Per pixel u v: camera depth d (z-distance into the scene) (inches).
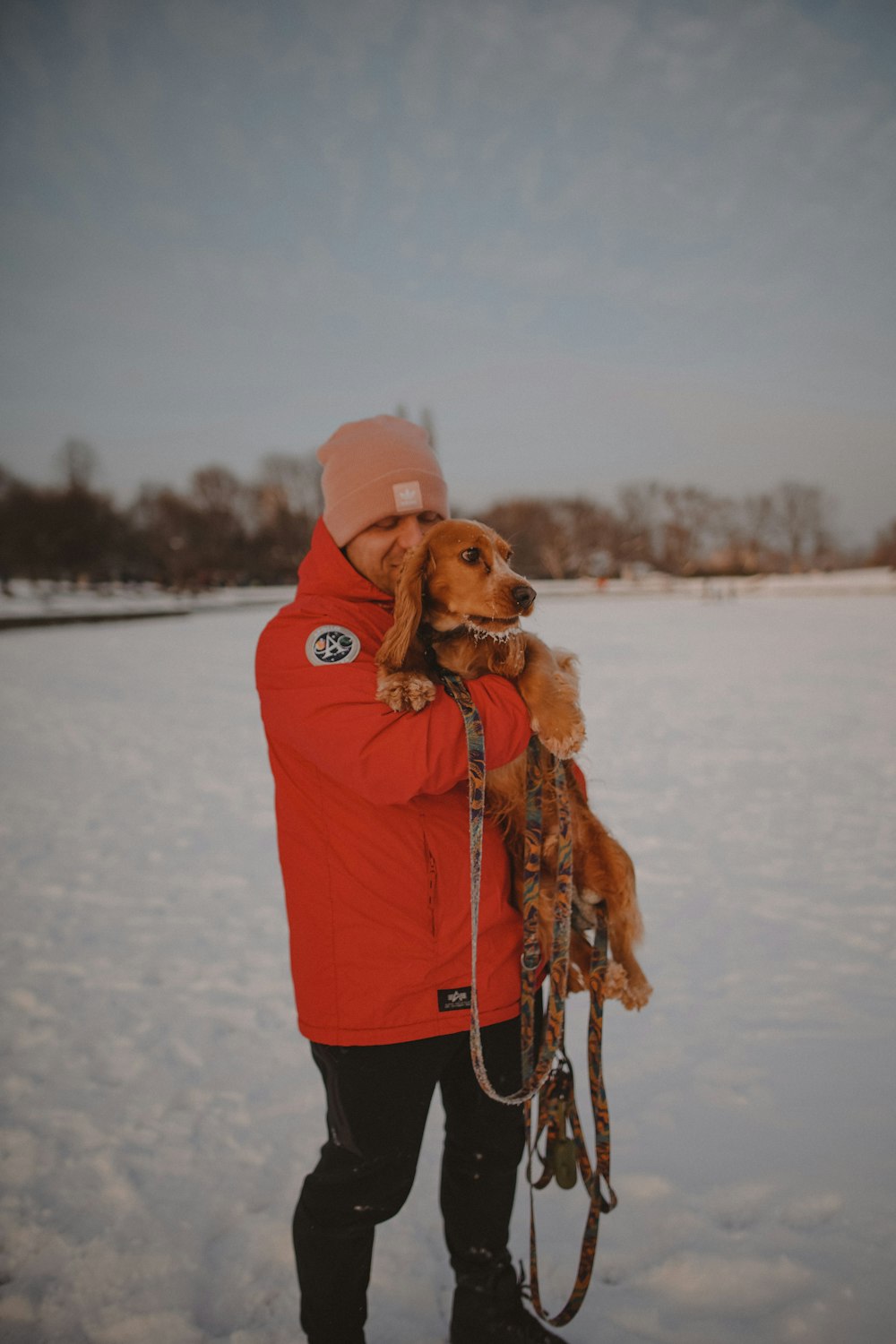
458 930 66.2
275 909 186.9
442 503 80.4
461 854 67.1
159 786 304.2
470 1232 73.6
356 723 61.9
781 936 158.9
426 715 61.8
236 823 254.7
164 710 478.6
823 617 1124.5
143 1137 109.7
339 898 66.0
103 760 349.1
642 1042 125.9
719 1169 97.8
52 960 162.7
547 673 70.9
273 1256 90.1
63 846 234.8
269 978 154.4
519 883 77.7
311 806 67.9
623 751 330.6
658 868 199.0
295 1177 101.9
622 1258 87.4
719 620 1109.1
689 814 242.5
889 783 268.7
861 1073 113.6
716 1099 110.6
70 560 2316.7
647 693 478.9
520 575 71.8
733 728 368.8
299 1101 117.1
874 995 134.9
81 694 541.3
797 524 3312.0
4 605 1524.4
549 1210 96.0
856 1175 94.3
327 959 66.2
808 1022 127.7
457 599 72.1
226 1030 136.3
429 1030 65.2
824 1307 77.7
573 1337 78.1
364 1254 68.5
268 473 2817.4
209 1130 111.0
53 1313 83.6
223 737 395.5
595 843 82.7
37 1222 95.0
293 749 69.1
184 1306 84.1
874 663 588.1
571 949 85.3
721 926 165.2
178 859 222.1
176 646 896.9
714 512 3304.6
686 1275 83.4
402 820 65.9
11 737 399.2
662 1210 92.7
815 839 216.1
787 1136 102.2
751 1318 78.3
